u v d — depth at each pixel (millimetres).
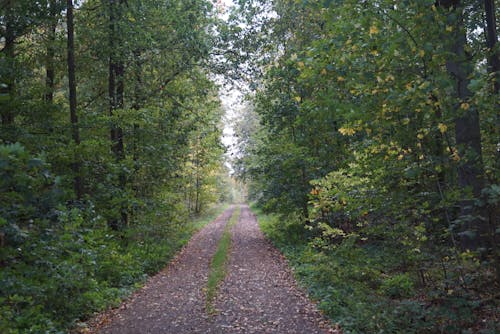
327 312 6812
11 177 4812
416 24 5637
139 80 14391
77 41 12102
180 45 14188
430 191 6383
